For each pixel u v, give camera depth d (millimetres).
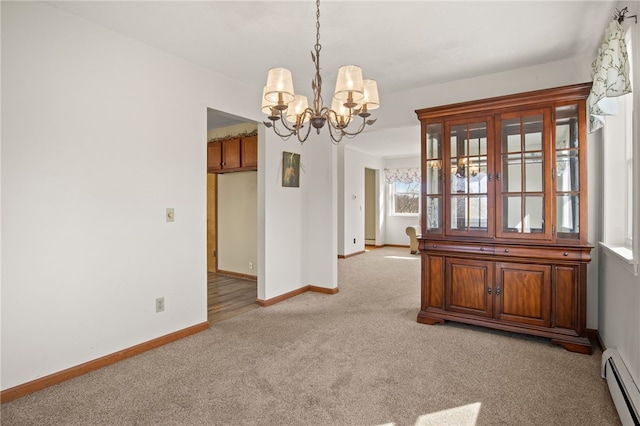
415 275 5527
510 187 2939
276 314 3602
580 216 2666
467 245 3070
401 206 9234
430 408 1918
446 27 2492
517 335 2982
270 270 3977
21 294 2096
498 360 2498
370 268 6121
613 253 2238
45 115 2189
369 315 3551
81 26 2355
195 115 3115
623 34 1938
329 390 2105
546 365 2420
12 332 2059
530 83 3193
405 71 3301
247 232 5289
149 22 2410
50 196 2219
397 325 3246
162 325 2859
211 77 3254
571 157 2725
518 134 2900
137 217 2688
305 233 4527
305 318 3469
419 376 2270
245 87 3604
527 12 2297
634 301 1883
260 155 3930
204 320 3195
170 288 2920
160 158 2844
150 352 2684
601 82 2090
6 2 2031
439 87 3650
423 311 3311
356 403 1969
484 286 3025
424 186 3336
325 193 4434
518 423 1785
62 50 2262
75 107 2328
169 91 2902
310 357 2564
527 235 2838
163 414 1873
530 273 2836
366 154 8406
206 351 2691
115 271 2553
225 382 2207
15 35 2062
